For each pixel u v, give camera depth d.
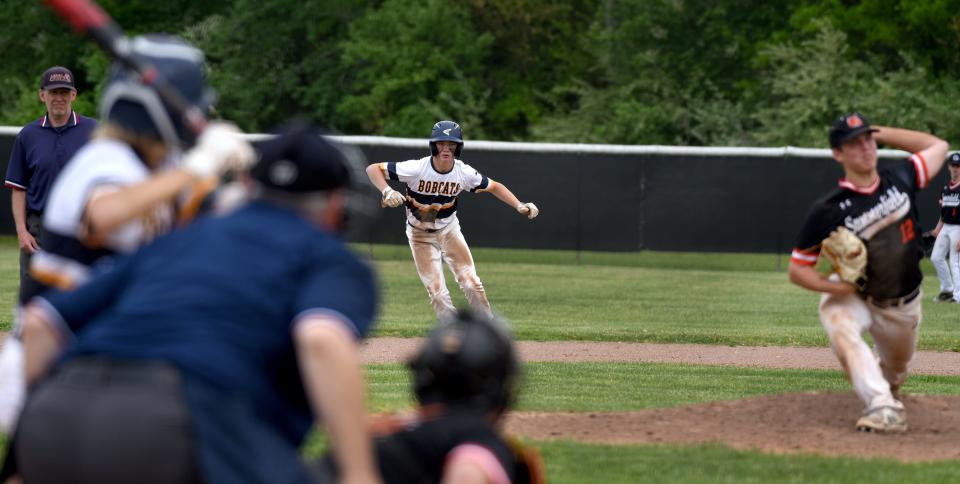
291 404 12.12
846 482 20.98
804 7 134.62
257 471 11.32
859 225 24.44
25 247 35.25
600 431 25.31
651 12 143.50
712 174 85.88
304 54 149.25
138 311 11.74
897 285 25.03
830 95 117.88
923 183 24.91
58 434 11.39
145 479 11.16
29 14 150.25
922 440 24.66
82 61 142.62
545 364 38.66
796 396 28.77
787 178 85.44
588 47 150.88
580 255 94.19
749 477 21.28
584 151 86.44
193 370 11.39
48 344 12.66
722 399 31.11
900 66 127.69
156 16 154.00
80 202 14.61
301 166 12.30
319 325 11.30
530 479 12.06
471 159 87.00
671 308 60.47
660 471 21.55
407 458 11.89
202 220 12.58
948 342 47.03
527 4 148.25
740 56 141.50
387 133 133.62
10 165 34.91
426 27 139.62
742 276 80.44
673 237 86.50
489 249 90.50
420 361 12.30
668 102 135.25
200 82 15.56
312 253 12.06
